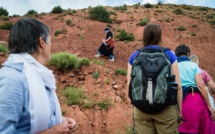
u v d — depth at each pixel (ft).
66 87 20.59
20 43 5.43
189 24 91.56
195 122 11.18
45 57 5.87
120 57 41.24
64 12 89.51
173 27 85.05
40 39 5.61
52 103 5.70
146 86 8.42
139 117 9.46
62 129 5.58
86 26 70.90
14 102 4.71
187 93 11.66
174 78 8.73
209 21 100.07
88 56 38.52
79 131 16.35
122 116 18.95
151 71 8.43
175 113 9.00
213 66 50.44
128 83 9.80
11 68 5.06
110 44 37.27
